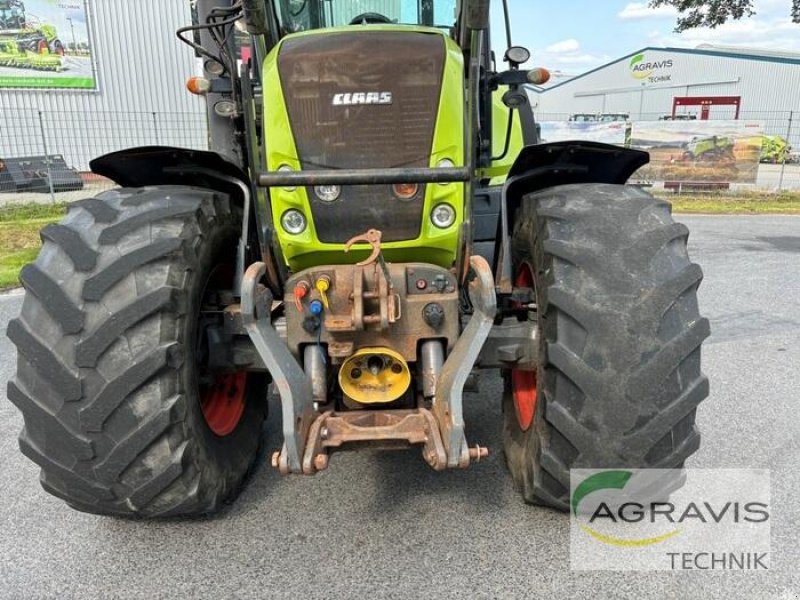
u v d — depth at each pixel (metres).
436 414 2.38
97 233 2.34
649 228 2.32
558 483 2.40
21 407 2.26
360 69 2.64
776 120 25.17
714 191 16.91
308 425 2.33
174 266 2.31
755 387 4.10
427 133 2.65
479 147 3.53
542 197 2.60
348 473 3.09
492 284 2.37
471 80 2.50
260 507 2.82
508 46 3.60
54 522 2.74
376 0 3.60
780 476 3.01
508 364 2.59
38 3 17.88
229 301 2.69
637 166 2.86
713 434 3.43
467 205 2.56
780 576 2.34
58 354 2.21
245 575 2.39
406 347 2.53
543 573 2.37
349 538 2.59
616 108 43.06
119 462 2.26
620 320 2.19
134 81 19.25
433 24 3.60
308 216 2.68
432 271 2.52
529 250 2.67
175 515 2.56
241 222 2.90
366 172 2.39
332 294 2.47
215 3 3.58
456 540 2.56
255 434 3.13
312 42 2.72
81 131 18.30
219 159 2.71
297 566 2.43
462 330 2.63
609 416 2.20
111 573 2.42
